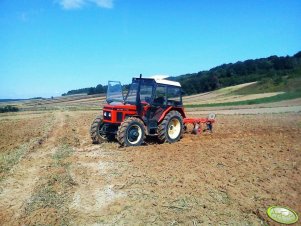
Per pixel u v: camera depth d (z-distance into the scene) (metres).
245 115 22.70
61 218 5.21
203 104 42.41
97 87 79.88
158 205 5.66
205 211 5.47
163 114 10.93
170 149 9.86
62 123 19.44
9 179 7.11
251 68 100.88
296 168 7.80
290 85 60.59
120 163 8.20
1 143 12.45
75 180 6.94
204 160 8.51
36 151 10.07
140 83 10.78
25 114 34.53
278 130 13.93
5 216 5.34
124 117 10.41
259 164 8.16
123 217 5.26
